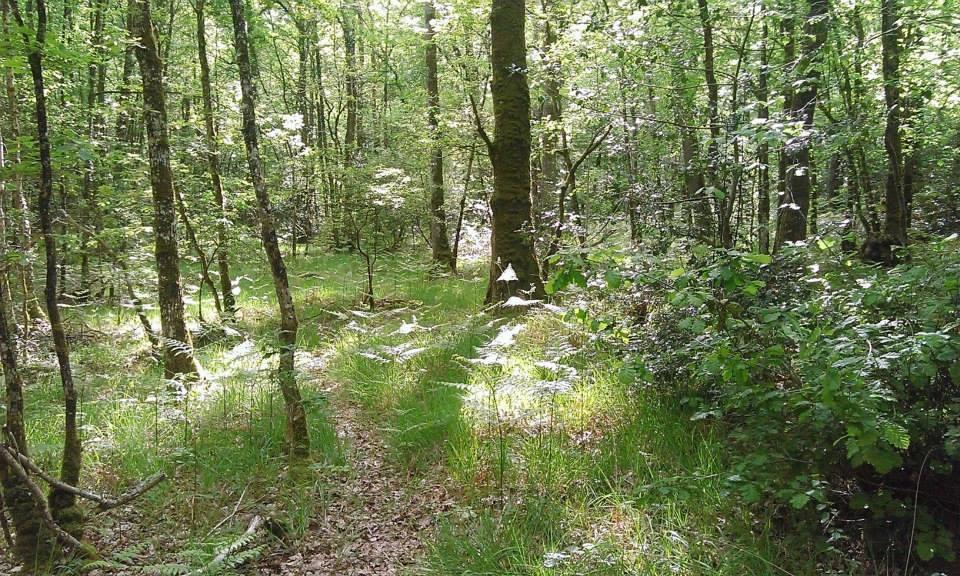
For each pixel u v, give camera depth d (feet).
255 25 49.75
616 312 19.51
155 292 38.06
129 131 51.16
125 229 30.89
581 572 10.87
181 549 13.17
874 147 34.76
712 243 22.22
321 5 33.12
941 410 10.59
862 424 9.27
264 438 18.19
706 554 11.19
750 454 11.68
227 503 15.15
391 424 19.03
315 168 53.88
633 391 17.34
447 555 12.31
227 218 36.40
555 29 40.42
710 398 15.53
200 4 36.09
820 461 11.21
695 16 26.35
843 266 16.19
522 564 11.46
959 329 10.78
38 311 31.63
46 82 30.73
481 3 39.91
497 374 20.83
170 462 16.71
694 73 30.17
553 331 24.35
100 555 12.91
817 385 10.29
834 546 10.97
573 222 31.04
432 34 50.08
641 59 26.45
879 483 11.27
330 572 12.61
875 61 31.55
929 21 25.43
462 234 65.05
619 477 14.37
